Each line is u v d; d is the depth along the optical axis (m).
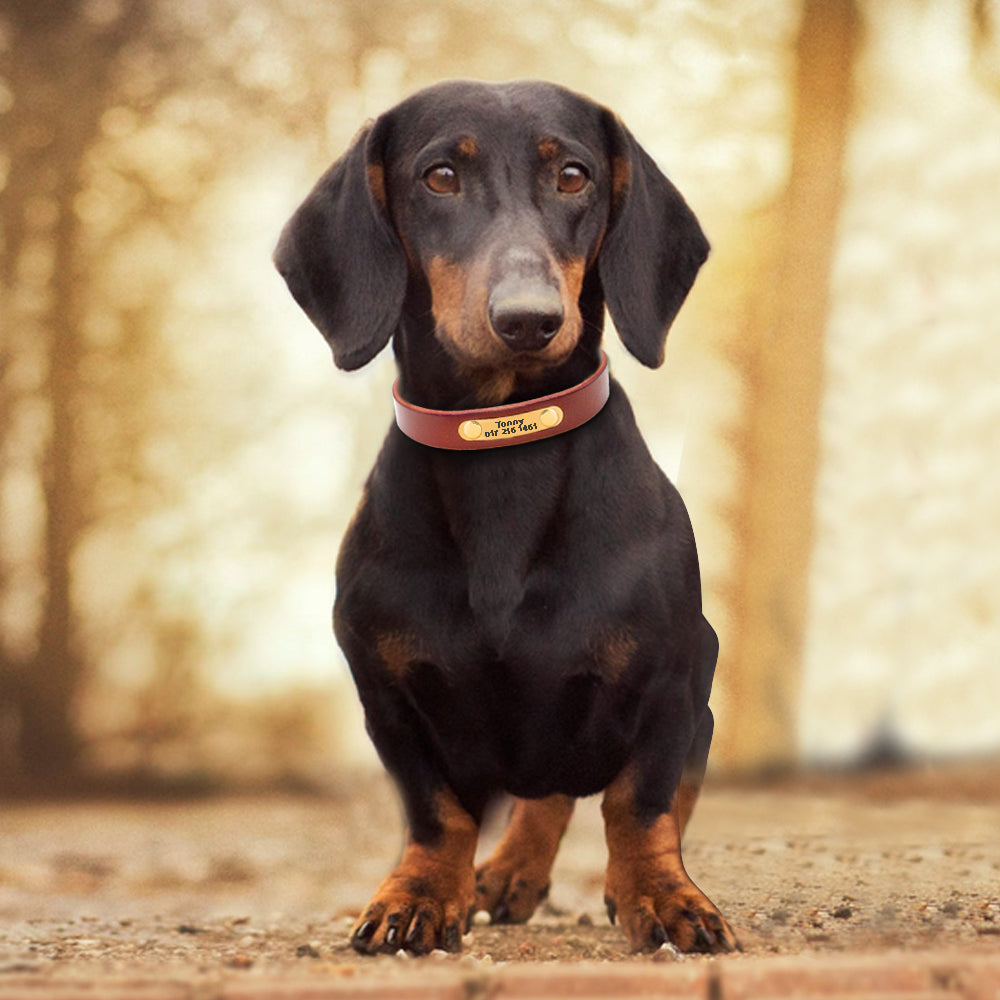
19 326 13.82
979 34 9.84
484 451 3.44
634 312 3.74
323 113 12.76
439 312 3.51
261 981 2.24
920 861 4.11
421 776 3.50
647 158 3.92
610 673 3.40
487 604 3.39
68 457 13.78
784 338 10.16
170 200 13.65
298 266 3.84
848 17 10.09
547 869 4.12
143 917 4.49
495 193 3.52
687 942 3.09
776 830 4.70
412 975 2.29
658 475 3.70
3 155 13.65
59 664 13.59
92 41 13.31
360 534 3.61
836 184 10.05
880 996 2.22
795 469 10.02
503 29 11.57
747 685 9.98
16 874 6.41
